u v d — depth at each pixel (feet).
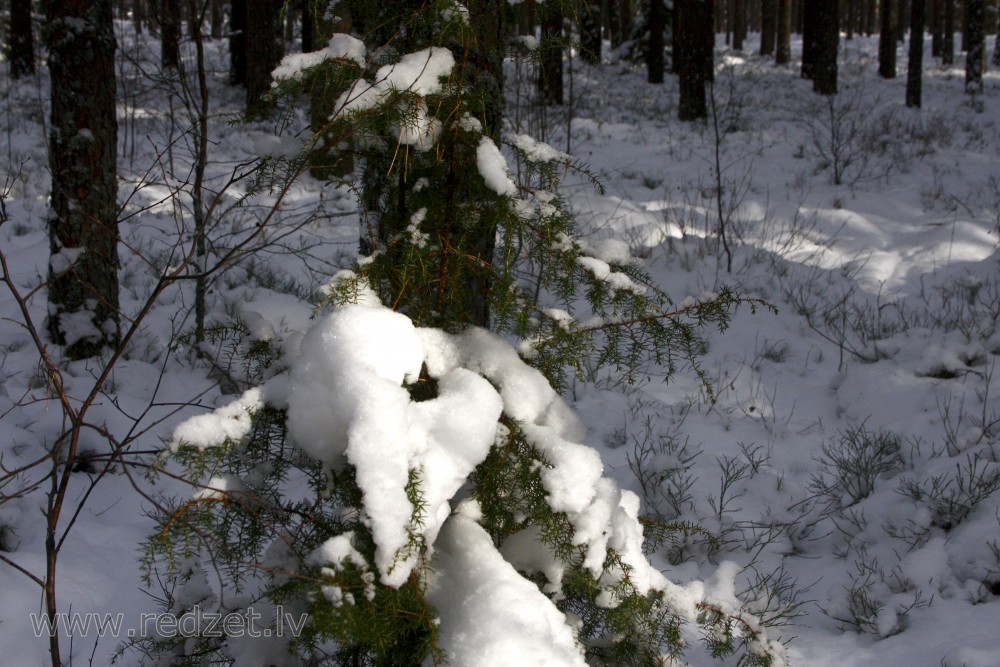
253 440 6.78
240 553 6.86
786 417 19.77
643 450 17.20
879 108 72.08
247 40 50.14
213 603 8.02
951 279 29.07
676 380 21.17
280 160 7.36
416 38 7.46
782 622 11.86
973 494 14.01
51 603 8.21
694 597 7.74
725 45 136.98
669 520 14.48
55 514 8.09
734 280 28.50
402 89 6.47
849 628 11.70
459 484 6.34
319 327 6.29
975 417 17.56
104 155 19.20
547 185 7.32
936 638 10.68
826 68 77.82
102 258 19.43
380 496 5.68
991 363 20.42
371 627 5.78
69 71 18.44
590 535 6.66
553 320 7.37
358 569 5.75
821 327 25.43
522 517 7.25
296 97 7.18
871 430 18.79
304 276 27.68
